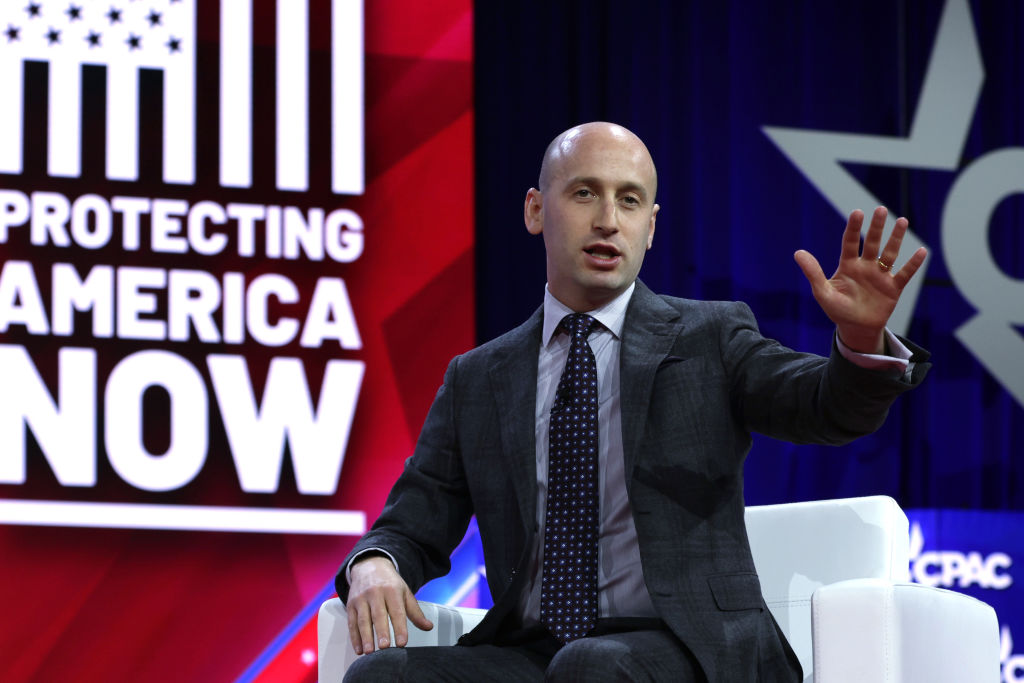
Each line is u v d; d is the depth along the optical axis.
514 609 4.97
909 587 4.35
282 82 10.22
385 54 10.38
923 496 11.33
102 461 9.59
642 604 4.75
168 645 9.47
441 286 10.20
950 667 4.46
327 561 9.77
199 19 10.19
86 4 10.09
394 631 4.69
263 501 9.74
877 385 4.19
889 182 11.52
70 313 9.72
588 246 5.08
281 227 10.08
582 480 4.90
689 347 5.02
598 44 11.04
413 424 10.02
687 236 10.98
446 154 10.36
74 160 9.91
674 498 4.79
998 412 11.52
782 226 11.27
